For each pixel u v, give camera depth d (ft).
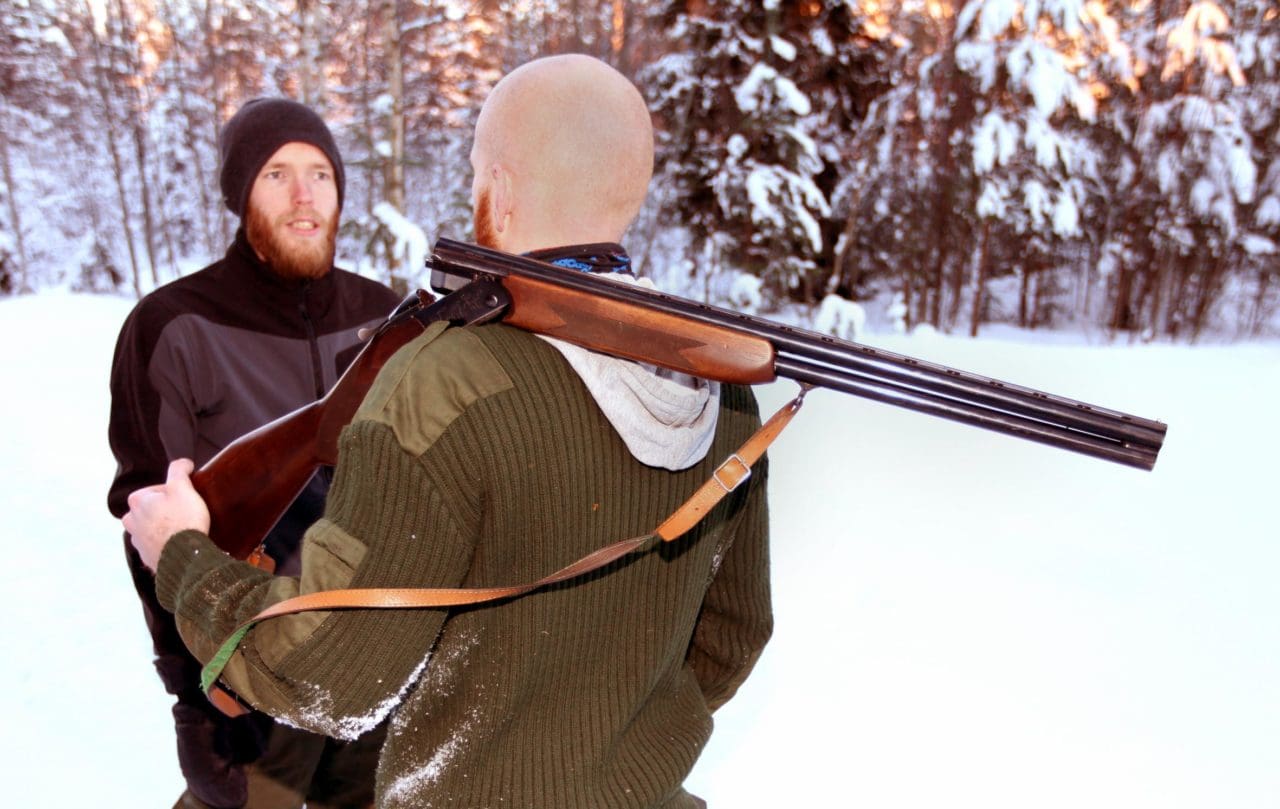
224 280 6.14
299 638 2.65
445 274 2.99
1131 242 57.41
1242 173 53.52
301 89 37.24
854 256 54.29
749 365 2.87
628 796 3.18
